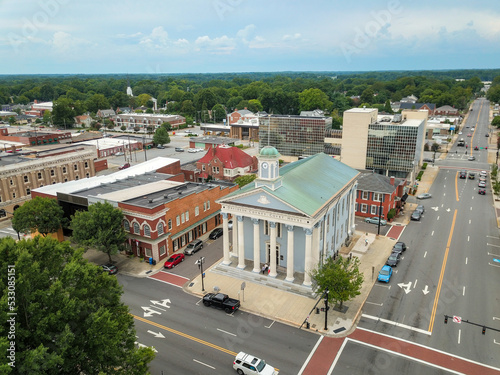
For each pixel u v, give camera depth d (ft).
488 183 321.93
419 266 177.78
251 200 161.27
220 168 322.96
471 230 220.02
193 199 208.23
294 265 167.22
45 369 76.79
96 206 177.47
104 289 102.68
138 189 218.59
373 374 112.16
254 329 134.31
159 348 124.47
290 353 121.70
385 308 145.59
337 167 211.20
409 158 316.40
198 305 149.59
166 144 525.75
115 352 89.10
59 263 95.76
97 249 171.94
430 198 284.00
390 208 239.09
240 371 112.06
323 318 139.85
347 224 207.41
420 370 113.50
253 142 528.63
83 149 336.70
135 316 142.10
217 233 215.72
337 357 119.55
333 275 135.64
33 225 192.44
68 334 79.41
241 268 170.91
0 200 256.11
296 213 150.71
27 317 83.15
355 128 331.98
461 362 116.57
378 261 183.93
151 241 180.96
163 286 163.84
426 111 367.45
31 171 277.85
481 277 166.91
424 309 144.25
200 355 120.98
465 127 635.66
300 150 395.96
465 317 138.51
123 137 520.01
